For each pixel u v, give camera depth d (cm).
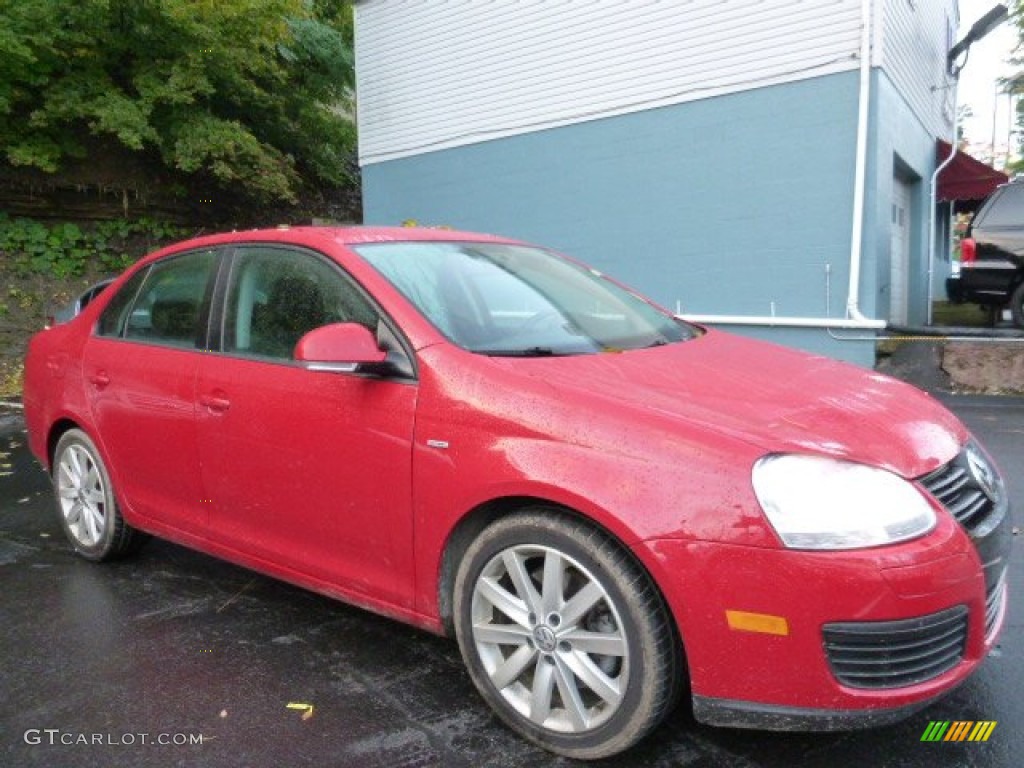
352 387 295
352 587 305
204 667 312
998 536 250
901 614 214
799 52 941
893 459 237
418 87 1319
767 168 980
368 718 276
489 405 262
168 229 1416
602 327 335
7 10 1106
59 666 315
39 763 254
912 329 981
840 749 253
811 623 214
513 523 254
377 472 286
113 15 1206
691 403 252
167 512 374
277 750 259
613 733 238
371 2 1363
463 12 1241
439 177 1311
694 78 1023
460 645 273
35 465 644
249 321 344
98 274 1277
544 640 251
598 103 1112
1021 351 828
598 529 240
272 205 1605
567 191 1160
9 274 1188
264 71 1414
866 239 925
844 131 923
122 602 375
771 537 216
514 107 1201
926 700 224
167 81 1268
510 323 313
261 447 323
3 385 966
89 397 407
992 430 675
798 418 248
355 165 1889
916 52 1119
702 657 224
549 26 1148
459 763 250
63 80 1204
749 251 1005
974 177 1322
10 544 460
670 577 224
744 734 262
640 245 1096
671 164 1056
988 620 248
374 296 304
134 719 277
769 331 990
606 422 243
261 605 370
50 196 1285
